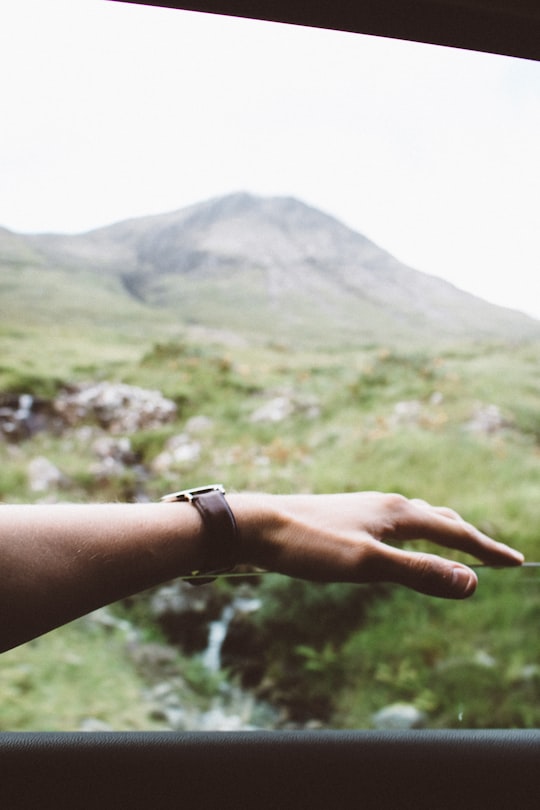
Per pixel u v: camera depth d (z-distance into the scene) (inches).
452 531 26.9
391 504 26.5
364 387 211.3
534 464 188.4
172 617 65.9
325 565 24.1
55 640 88.4
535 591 80.7
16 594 18.4
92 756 22.8
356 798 21.8
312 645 64.4
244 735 24.2
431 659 75.2
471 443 189.2
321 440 191.6
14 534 19.0
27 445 177.3
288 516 24.5
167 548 21.3
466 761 23.0
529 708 78.0
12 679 84.9
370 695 70.8
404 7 37.8
